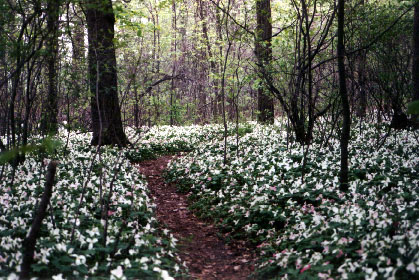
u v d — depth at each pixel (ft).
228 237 22.72
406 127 47.67
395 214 17.67
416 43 43.29
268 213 22.21
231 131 60.64
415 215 17.51
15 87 25.98
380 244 14.98
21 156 32.50
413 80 43.73
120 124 44.91
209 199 28.94
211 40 81.15
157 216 26.63
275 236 20.88
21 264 14.21
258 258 19.25
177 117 81.46
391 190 22.84
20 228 18.13
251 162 34.88
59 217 20.03
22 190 24.76
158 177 38.70
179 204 30.22
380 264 14.23
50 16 20.29
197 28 85.30
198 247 21.88
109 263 16.01
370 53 42.86
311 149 38.17
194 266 19.13
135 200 24.90
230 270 18.75
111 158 37.93
